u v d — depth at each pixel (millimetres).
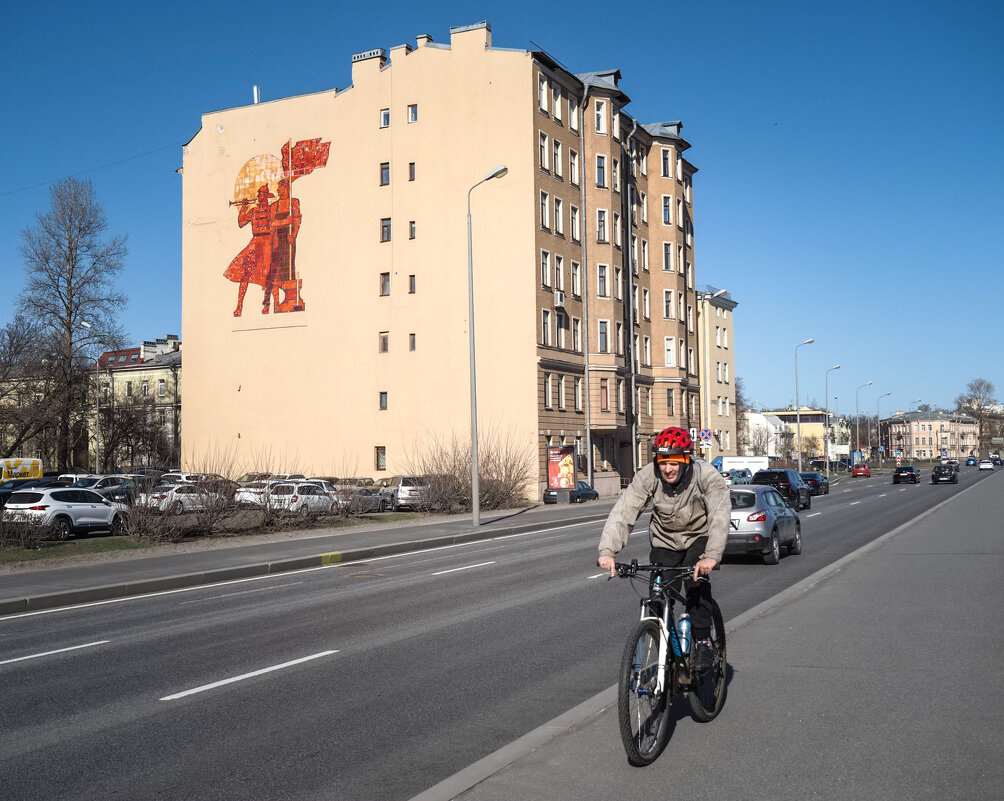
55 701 7590
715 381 80750
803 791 4594
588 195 57188
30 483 45375
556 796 4602
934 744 5293
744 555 19234
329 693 7566
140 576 16922
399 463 52781
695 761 5105
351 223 54938
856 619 9617
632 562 5652
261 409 56875
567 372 54156
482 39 52312
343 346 54781
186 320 59438
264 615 12414
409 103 53625
